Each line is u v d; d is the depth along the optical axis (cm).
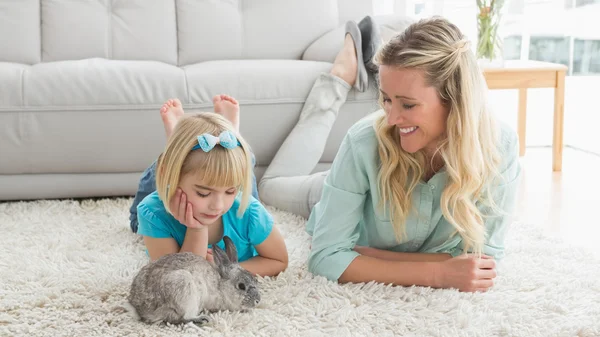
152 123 243
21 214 223
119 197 252
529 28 348
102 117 240
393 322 141
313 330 136
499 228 166
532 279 164
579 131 345
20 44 283
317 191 213
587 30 329
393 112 146
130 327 137
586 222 229
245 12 305
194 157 146
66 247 191
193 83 247
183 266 139
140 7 296
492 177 158
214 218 152
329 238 163
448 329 137
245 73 252
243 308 143
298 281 160
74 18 289
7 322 142
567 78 346
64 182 242
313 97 250
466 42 148
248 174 153
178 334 134
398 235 164
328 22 309
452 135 149
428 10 353
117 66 247
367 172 160
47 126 236
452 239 167
